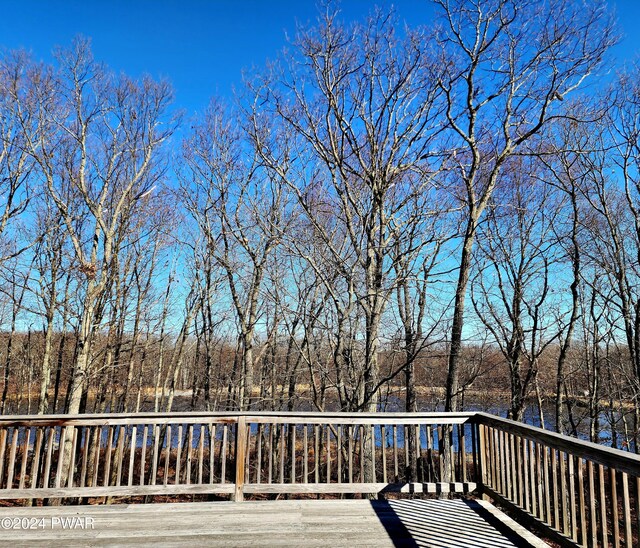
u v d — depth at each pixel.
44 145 11.98
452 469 4.60
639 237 13.27
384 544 3.30
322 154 9.62
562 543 3.11
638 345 12.68
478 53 8.15
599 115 11.05
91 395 17.47
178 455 4.27
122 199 12.80
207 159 13.53
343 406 9.51
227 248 13.19
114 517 3.81
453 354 7.75
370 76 9.19
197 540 3.34
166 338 15.42
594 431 12.58
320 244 10.25
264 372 13.87
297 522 3.75
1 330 15.77
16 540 3.31
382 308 8.70
